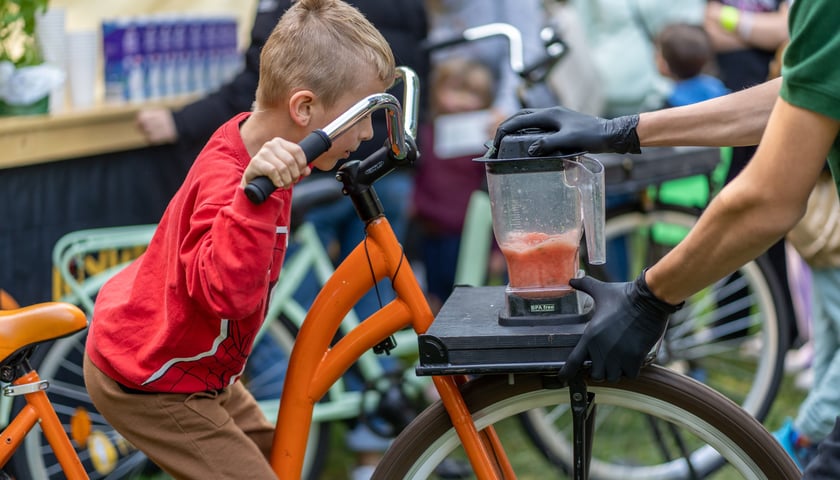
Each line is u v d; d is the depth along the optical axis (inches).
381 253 85.3
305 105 78.5
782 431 125.2
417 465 86.1
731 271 70.1
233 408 90.9
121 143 140.9
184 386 81.7
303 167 72.0
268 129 79.9
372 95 75.7
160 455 83.2
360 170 83.6
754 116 80.4
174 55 153.0
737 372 168.7
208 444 82.4
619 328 74.6
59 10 138.8
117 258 136.4
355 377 141.6
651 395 82.6
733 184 67.0
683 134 81.2
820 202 123.5
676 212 145.0
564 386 82.0
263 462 84.0
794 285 176.1
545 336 77.0
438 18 179.5
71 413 128.6
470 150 169.8
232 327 79.4
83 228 137.5
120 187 142.1
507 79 174.7
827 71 62.1
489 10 177.6
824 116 62.7
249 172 71.2
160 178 146.6
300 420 86.0
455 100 172.7
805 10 62.7
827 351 127.3
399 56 141.5
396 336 144.3
